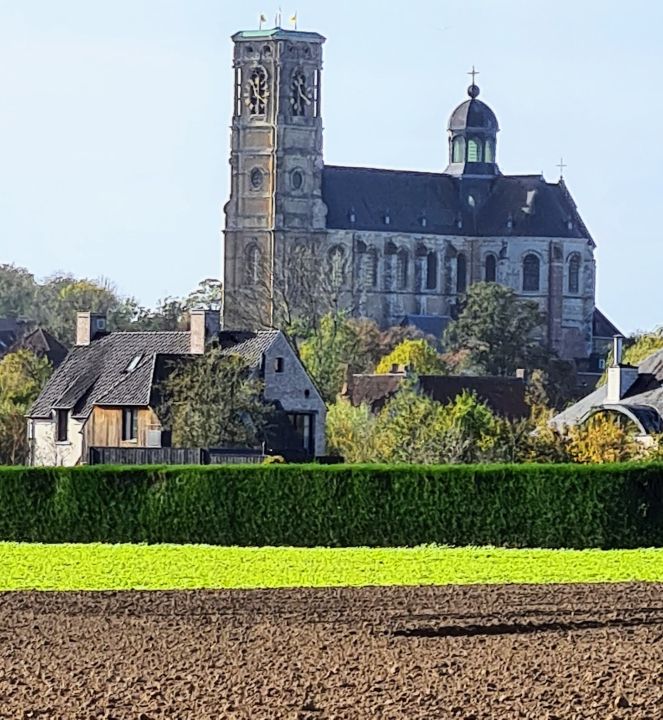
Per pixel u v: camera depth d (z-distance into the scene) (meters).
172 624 74.06
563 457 143.75
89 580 91.19
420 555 105.12
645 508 113.00
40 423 175.75
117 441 164.50
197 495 115.94
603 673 62.47
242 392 156.88
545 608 78.81
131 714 56.41
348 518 114.50
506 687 60.25
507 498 113.50
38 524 117.88
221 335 171.75
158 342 172.75
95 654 66.56
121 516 116.94
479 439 147.38
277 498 115.31
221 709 57.12
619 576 93.56
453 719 55.72
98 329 183.00
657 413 156.75
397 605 79.94
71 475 117.56
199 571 95.56
